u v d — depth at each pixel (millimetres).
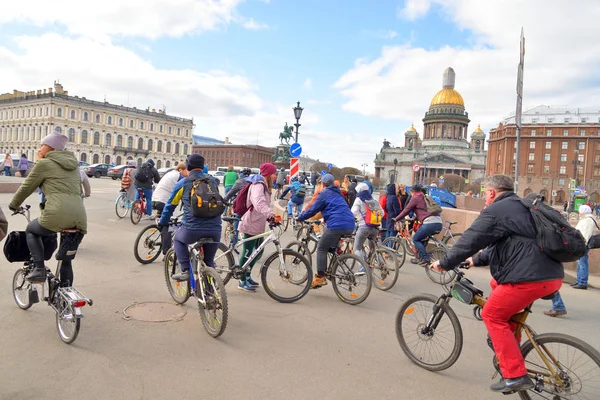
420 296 4285
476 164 132000
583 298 7430
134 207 12086
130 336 4523
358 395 3629
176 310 5387
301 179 29375
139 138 106750
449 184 111500
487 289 7840
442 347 4137
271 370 3969
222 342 4520
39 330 4512
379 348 4625
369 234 7391
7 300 5332
